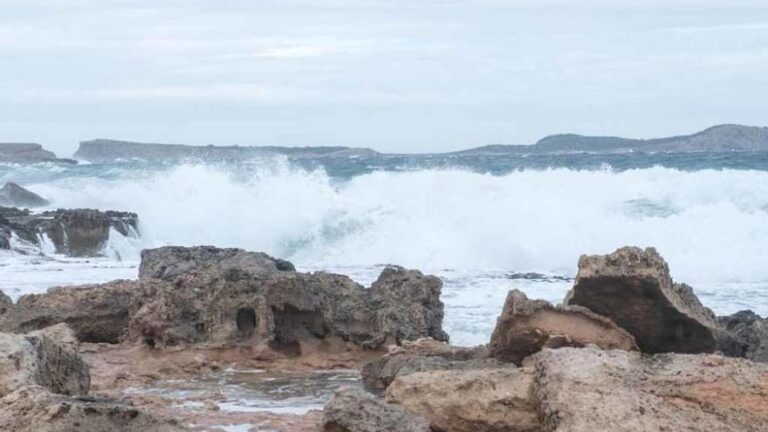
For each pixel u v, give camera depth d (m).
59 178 65.50
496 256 29.61
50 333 12.28
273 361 15.76
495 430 10.33
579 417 9.20
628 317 13.02
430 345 14.21
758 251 28.22
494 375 10.64
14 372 10.30
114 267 26.00
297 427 10.98
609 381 9.54
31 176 72.62
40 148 109.38
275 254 33.69
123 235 34.47
